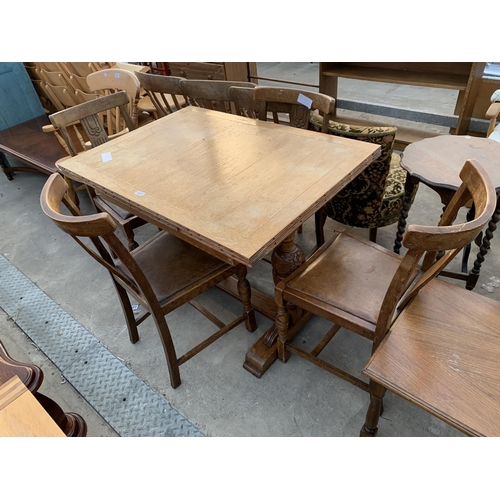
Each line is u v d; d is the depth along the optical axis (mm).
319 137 1522
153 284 1413
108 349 1761
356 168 1303
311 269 1362
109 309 1969
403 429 1363
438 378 958
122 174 1425
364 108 3549
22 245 2500
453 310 1120
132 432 1433
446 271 1791
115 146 1650
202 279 1429
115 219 1890
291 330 1587
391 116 3436
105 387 1601
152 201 1239
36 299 2062
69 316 1942
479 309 1116
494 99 2160
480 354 1001
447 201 1499
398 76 2869
